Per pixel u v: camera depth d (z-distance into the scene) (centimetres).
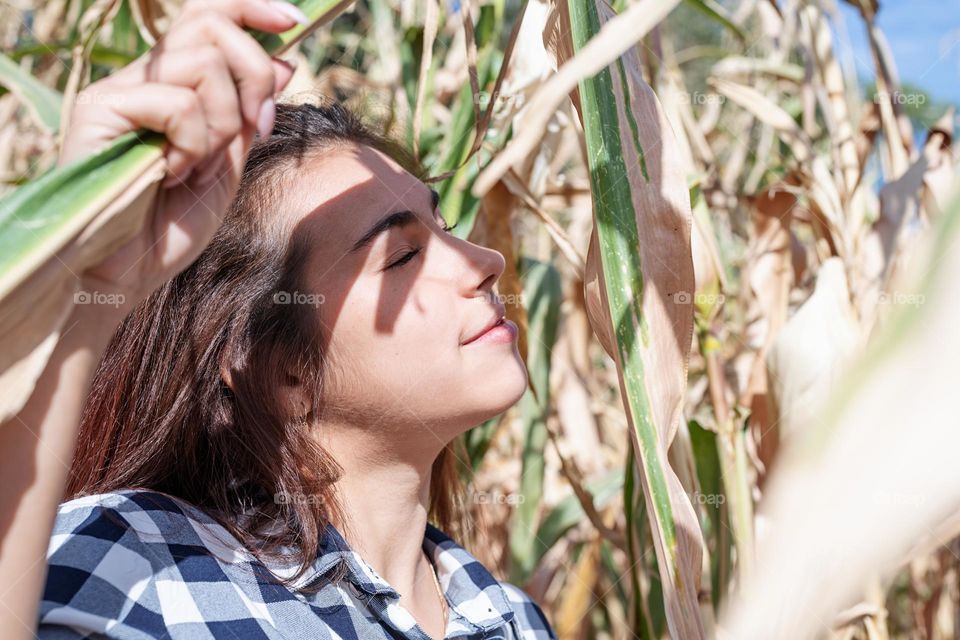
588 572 96
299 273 52
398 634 50
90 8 83
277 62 33
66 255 27
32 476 29
